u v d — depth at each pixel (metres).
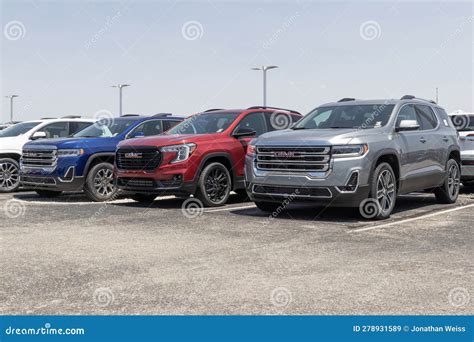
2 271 4.89
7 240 6.33
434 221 7.75
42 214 8.48
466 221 7.75
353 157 7.56
